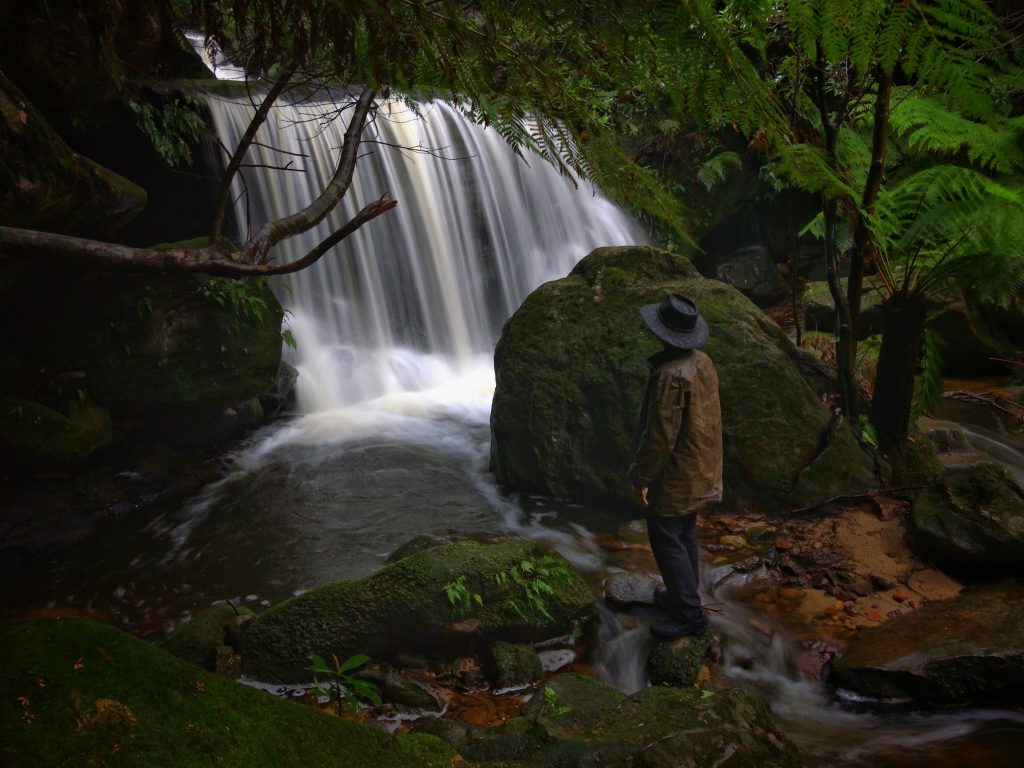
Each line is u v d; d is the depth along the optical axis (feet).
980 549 14.92
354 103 10.89
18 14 16.12
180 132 24.11
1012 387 27.50
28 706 4.85
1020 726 11.47
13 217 15.88
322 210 7.72
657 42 4.28
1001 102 17.34
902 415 18.44
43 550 17.88
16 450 18.72
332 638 13.04
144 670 5.53
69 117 20.30
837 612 14.51
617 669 13.25
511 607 13.47
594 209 36.01
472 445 23.85
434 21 4.57
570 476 19.33
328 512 19.53
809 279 36.81
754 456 18.11
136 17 13.75
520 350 20.18
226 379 22.06
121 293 20.56
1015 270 16.24
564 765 8.95
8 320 19.80
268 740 5.73
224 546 18.02
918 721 11.78
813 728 11.68
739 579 15.64
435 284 31.01
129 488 20.36
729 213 36.60
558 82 4.57
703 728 9.35
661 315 12.82
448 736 10.19
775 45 17.39
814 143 17.30
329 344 28.35
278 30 6.08
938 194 16.92
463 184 31.96
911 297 17.87
